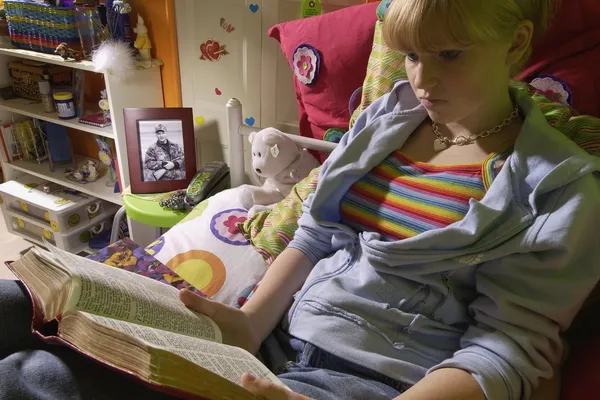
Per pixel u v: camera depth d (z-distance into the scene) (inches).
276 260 35.5
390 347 28.2
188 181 61.9
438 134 31.1
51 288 25.4
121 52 61.8
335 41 46.8
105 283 25.2
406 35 23.5
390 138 32.2
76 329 22.8
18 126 81.9
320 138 51.4
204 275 41.0
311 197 36.3
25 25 69.1
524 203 26.0
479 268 27.6
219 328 29.3
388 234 30.4
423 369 27.4
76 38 66.4
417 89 25.8
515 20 23.7
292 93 59.1
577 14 35.6
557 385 26.5
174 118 60.5
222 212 48.4
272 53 58.1
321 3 52.3
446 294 28.1
